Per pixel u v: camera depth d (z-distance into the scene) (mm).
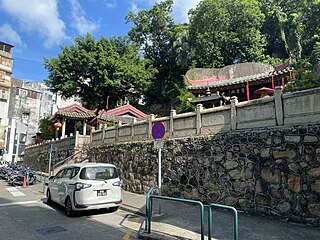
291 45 33750
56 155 22750
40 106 50938
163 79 40719
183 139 9664
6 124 43188
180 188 9414
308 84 8094
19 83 50844
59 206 9508
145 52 42562
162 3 41000
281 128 6957
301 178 6324
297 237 5254
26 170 17719
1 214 8078
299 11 35844
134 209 8414
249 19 31000
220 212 7520
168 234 5664
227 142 8148
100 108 35031
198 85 20828
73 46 31672
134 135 12820
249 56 30625
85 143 19594
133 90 35344
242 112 8008
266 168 7043
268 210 6812
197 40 31875
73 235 5848
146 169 11227
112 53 32906
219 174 8188
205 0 31609
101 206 7734
